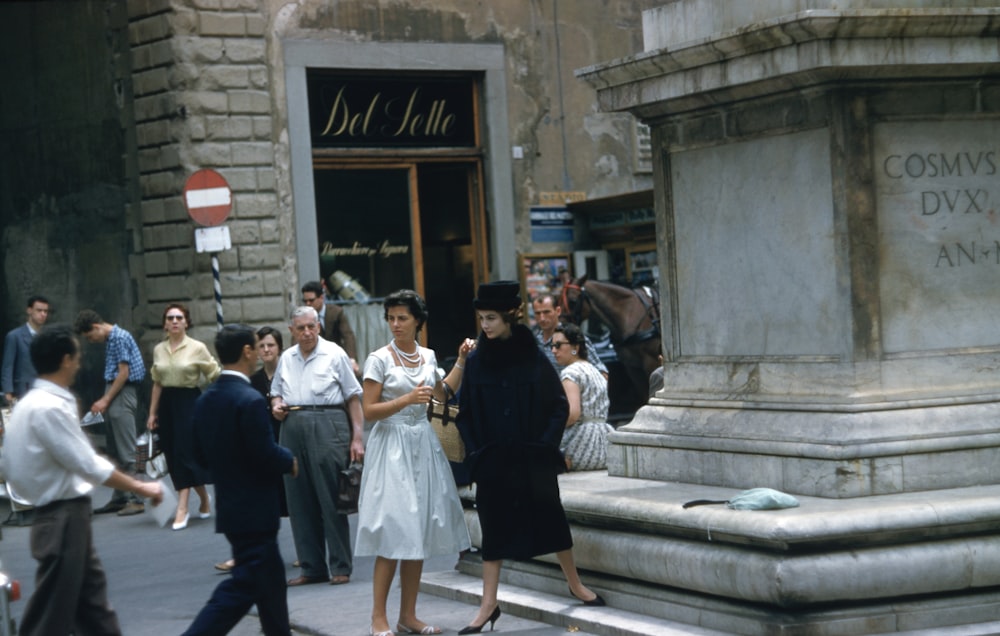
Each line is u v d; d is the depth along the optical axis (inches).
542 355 298.8
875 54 280.2
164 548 462.6
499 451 294.8
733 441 302.5
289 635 273.7
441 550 306.8
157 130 723.4
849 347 288.4
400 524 300.5
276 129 741.3
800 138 297.3
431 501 306.8
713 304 322.0
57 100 794.2
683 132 326.6
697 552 270.2
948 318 296.5
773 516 256.4
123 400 544.7
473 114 829.8
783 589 249.9
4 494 541.3
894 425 282.5
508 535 295.3
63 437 266.8
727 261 317.4
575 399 350.3
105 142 762.8
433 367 316.5
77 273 790.5
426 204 813.9
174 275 723.4
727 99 309.7
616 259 856.9
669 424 325.1
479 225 832.9
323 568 389.1
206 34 719.7
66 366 271.3
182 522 499.2
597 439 351.6
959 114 297.1
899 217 292.7
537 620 303.3
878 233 290.7
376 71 785.6
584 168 864.9
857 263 287.9
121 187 754.8
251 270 729.0
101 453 696.4
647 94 320.5
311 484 386.0
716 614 267.6
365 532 302.0
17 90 824.9
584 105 863.7
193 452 278.2
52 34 792.3
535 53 845.2
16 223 834.8
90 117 771.4
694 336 328.5
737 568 258.8
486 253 833.5
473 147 829.8
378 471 304.3
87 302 785.6
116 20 745.6
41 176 812.0
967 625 258.5
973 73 294.5
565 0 856.9
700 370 324.8
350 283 785.6
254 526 269.9
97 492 603.2
